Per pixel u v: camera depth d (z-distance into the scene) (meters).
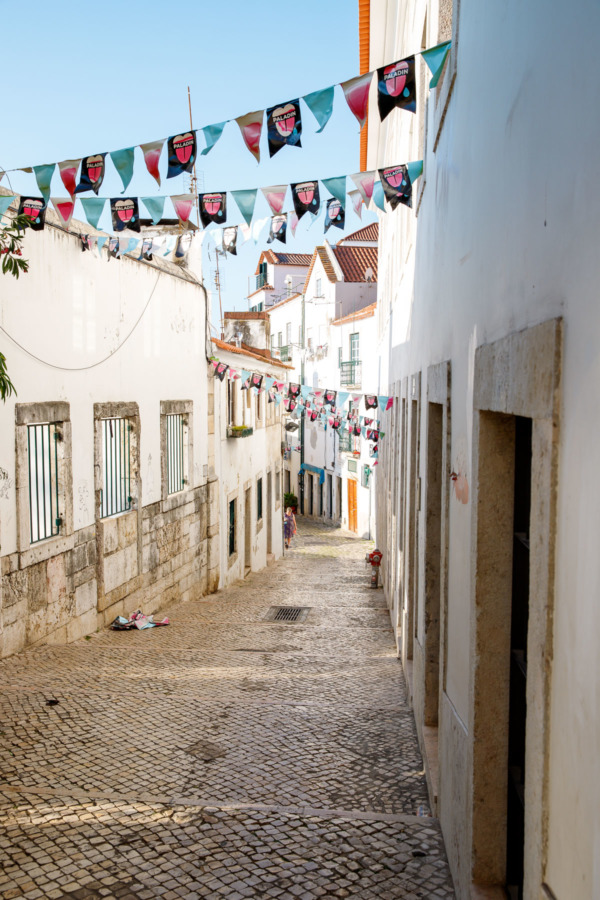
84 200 5.65
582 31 1.87
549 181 2.17
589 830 1.74
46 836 4.00
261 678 7.87
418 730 5.81
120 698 6.67
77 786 4.74
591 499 1.76
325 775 5.13
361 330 29.42
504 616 3.27
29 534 8.39
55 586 9.03
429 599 5.50
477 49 3.50
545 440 2.11
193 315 14.04
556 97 2.11
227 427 17.02
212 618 12.27
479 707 3.27
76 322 9.48
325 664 8.80
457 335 4.10
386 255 17.19
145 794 4.63
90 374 9.91
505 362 2.69
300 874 3.68
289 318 41.28
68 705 6.37
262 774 5.10
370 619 12.71
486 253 3.20
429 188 5.95
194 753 5.43
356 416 12.76
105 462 10.59
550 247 2.15
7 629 8.05
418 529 6.32
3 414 7.90
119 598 10.94
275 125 4.18
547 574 2.07
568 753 1.91
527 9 2.47
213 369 15.26
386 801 4.72
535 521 2.23
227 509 16.81
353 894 3.52
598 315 1.73
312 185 4.91
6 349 7.95
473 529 3.38
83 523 9.74
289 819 4.27
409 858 3.88
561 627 1.99
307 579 18.92
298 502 38.69
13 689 6.79
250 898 3.46
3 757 5.20
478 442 3.29
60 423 9.16
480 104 3.40
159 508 12.46
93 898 3.44
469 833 3.30
